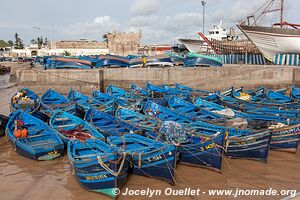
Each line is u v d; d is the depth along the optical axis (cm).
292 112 1962
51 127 1598
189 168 1364
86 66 3706
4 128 1778
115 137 1406
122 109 1922
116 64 3819
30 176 1285
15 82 4506
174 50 7262
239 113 1925
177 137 1361
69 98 2602
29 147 1375
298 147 1623
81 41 9762
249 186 1192
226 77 3522
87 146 1293
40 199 1087
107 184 1062
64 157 1467
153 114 1914
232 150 1435
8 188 1172
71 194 1124
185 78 3534
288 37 3903
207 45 6203
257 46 4266
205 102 2266
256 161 1416
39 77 3466
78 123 1680
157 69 3531
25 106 2139
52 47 9462
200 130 1548
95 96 2619
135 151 1242
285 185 1198
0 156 1505
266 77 3469
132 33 8456
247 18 4641
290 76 3406
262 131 1369
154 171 1204
